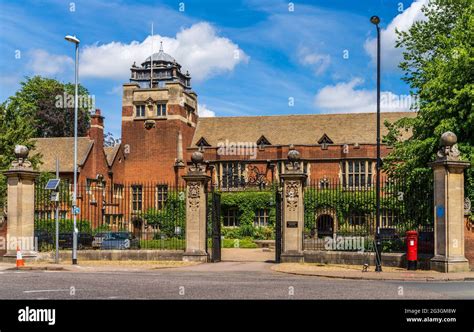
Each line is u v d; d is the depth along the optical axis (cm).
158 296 1290
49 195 2736
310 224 3550
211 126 6094
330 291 1414
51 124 6394
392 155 2953
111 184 5356
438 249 2012
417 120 2750
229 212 5384
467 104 2398
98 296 1289
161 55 6969
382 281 1736
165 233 3803
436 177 2031
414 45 3192
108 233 3466
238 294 1333
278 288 1470
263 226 5247
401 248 2394
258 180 5481
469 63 2400
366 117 5722
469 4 2989
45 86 6600
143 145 5775
